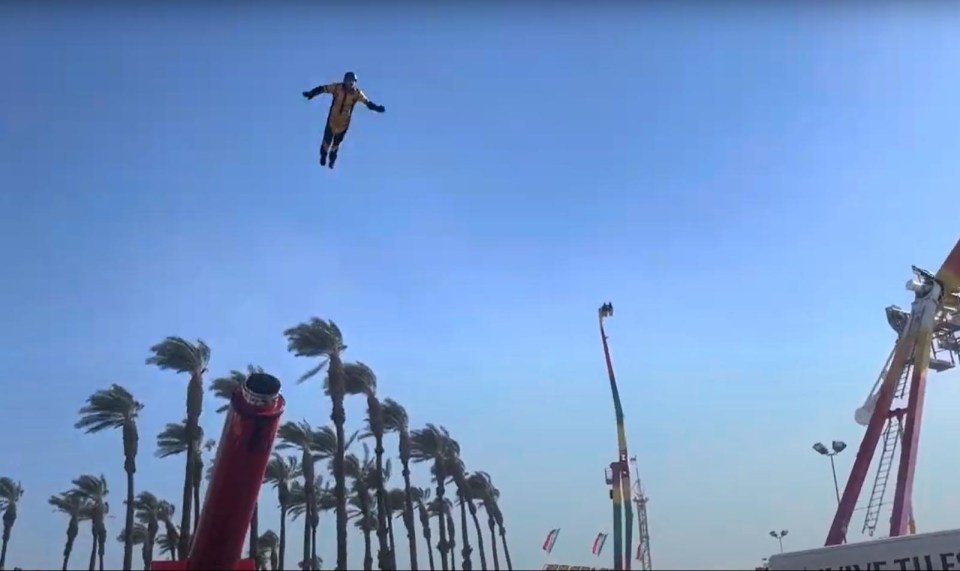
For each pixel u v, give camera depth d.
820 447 41.28
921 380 32.94
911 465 32.16
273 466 65.06
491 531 90.94
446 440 76.94
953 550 17.69
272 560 79.44
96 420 54.06
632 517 30.55
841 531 32.84
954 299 34.97
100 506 76.81
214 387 54.03
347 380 55.56
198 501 50.16
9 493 74.25
